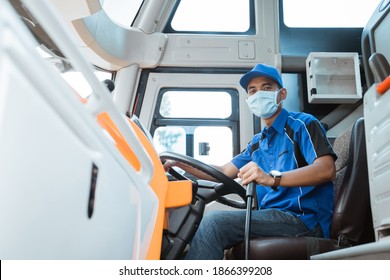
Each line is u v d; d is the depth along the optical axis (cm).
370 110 143
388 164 127
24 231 47
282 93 200
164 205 110
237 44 309
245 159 216
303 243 152
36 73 47
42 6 48
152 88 303
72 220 58
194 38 309
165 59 305
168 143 293
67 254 58
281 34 321
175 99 303
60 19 51
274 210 165
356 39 319
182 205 115
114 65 301
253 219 159
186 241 123
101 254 70
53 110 52
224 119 297
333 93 299
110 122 95
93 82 60
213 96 304
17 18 44
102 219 68
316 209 169
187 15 317
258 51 310
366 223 164
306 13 322
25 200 46
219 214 156
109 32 286
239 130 295
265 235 160
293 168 181
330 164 164
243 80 203
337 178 191
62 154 53
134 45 301
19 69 44
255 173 148
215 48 308
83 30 261
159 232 105
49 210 52
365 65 277
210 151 291
